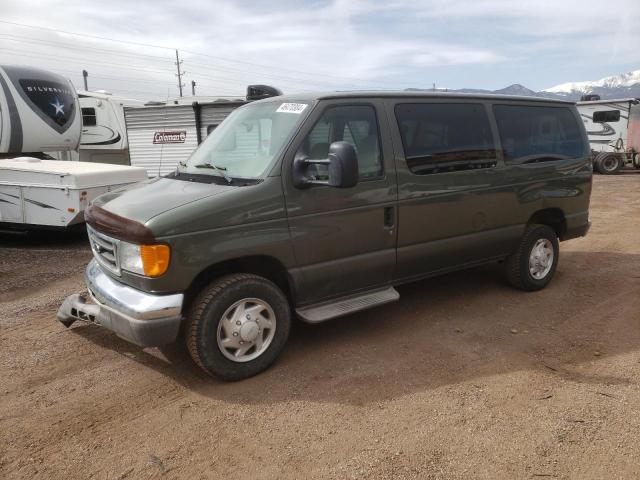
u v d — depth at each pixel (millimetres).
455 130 4707
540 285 5621
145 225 3289
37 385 3699
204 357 3541
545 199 5453
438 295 5504
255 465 2811
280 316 3832
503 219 5121
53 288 6012
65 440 3059
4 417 3305
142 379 3773
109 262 3725
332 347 4254
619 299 5363
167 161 14305
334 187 3789
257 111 4340
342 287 4172
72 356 4148
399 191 4289
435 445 2949
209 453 2922
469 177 4754
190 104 13648
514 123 5199
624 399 3402
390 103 4328
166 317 3393
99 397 3533
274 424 3186
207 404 3428
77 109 12961
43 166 8289
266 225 3656
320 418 3240
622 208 11867
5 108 11016
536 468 2752
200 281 3648
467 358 4043
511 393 3506
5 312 5172
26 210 8125
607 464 2771
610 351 4141
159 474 2754
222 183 3799
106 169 8500
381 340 4391
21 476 2748
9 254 7871
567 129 5746
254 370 3748
